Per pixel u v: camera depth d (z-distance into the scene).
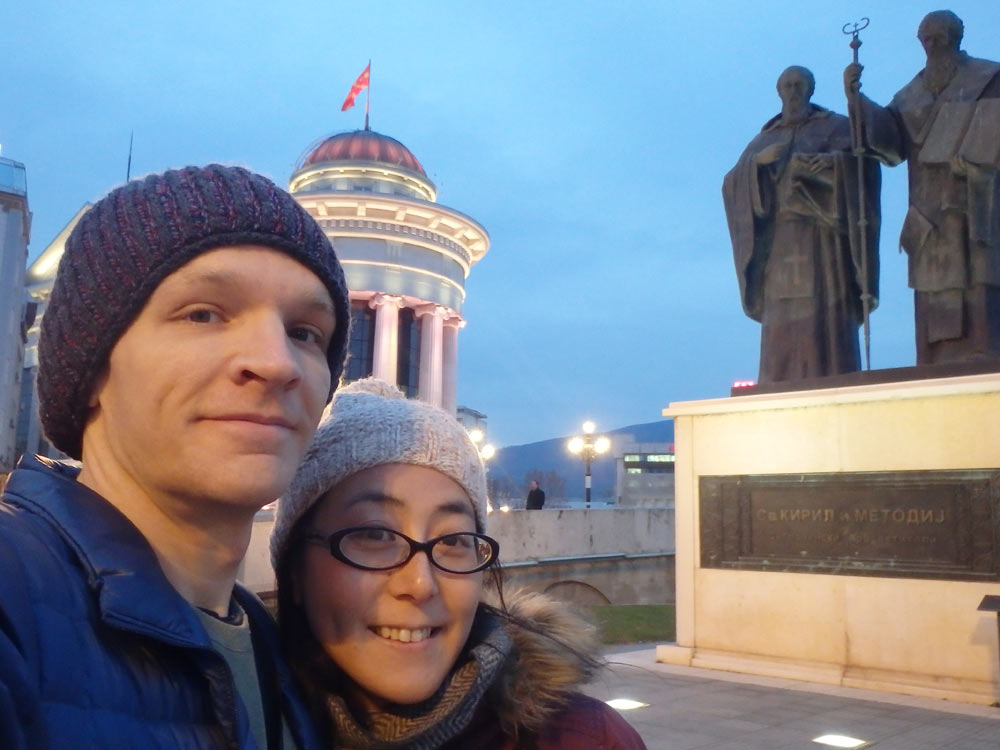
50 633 0.39
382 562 0.64
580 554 7.63
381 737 0.63
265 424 0.47
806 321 3.76
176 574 0.49
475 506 0.71
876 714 2.68
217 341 0.47
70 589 0.42
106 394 0.49
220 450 0.46
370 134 18.11
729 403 3.54
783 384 3.58
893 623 3.03
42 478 0.47
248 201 0.49
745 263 3.88
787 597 3.30
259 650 0.61
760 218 3.89
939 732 2.47
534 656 0.69
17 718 0.35
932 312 3.39
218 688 0.45
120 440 0.48
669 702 2.86
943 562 2.96
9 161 14.76
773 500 3.40
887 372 3.28
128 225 0.47
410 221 16.81
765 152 3.81
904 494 3.07
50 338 0.49
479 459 0.72
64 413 0.51
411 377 17.08
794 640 3.27
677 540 3.67
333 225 16.45
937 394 3.03
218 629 0.51
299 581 0.69
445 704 0.64
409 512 0.66
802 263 3.76
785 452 3.39
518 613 0.75
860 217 3.55
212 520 0.49
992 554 2.86
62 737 0.38
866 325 3.53
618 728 0.68
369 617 0.63
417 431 0.67
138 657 0.43
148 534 0.49
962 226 3.34
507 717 0.65
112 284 0.46
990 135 3.20
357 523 0.66
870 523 3.14
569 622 0.76
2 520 0.43
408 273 16.77
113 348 0.47
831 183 3.67
